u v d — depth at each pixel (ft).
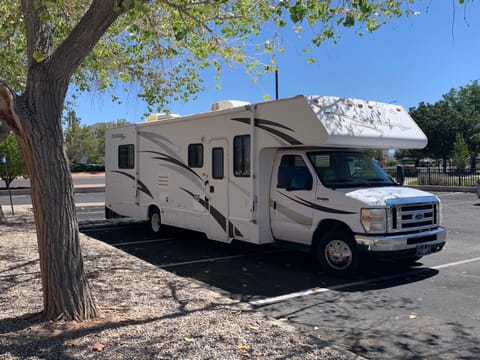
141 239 36.78
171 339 14.30
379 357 14.16
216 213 30.63
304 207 25.76
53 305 15.70
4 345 13.69
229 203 29.53
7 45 31.99
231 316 16.67
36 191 15.35
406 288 21.89
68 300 15.74
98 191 94.43
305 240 26.09
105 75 32.27
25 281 21.70
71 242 15.80
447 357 14.14
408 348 14.83
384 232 22.66
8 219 46.85
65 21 27.81
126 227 43.37
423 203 24.21
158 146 36.32
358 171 26.96
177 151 34.19
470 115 158.81
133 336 14.49
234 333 14.93
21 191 90.22
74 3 26.37
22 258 26.73
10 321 15.81
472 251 30.68
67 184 15.62
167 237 37.58
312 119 24.26
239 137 28.63
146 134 37.73
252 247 33.09
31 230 38.91
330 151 26.81
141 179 38.58
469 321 17.29
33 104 14.96
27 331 14.73
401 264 26.91
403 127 27.76
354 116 25.64
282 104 25.85
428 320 17.42
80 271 16.05
